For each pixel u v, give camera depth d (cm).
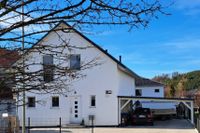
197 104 5241
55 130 3231
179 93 7244
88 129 3303
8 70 457
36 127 3422
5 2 405
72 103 3578
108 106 3575
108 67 3591
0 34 425
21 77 451
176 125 3719
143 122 3716
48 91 483
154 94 5753
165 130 3212
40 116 3538
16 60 459
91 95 3588
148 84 5772
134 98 3603
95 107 3581
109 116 3569
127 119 3741
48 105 3547
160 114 4519
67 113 3562
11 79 446
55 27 469
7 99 499
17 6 415
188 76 7819
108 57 3588
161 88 5766
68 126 3506
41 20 427
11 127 2400
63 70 476
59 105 3562
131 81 4147
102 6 419
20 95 551
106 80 3591
